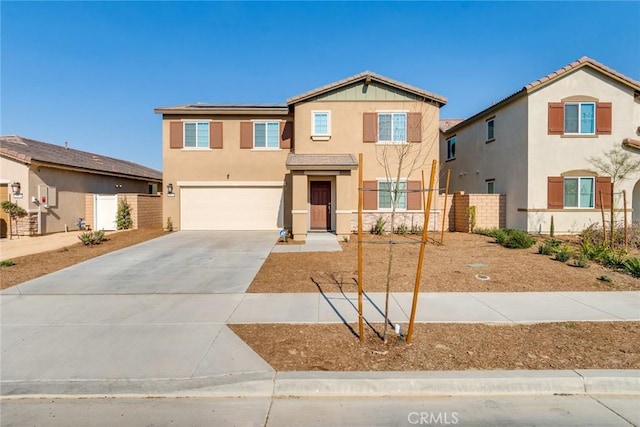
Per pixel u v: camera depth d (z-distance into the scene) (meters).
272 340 5.25
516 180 16.55
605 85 15.69
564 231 15.72
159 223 21.31
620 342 5.12
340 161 15.45
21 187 16.47
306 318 6.14
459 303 6.86
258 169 18.14
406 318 6.07
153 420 3.60
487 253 11.76
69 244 14.20
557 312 6.35
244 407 3.84
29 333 5.60
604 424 3.54
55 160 18.11
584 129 15.70
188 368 4.47
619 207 15.49
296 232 15.14
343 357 4.70
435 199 17.69
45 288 8.15
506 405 3.87
